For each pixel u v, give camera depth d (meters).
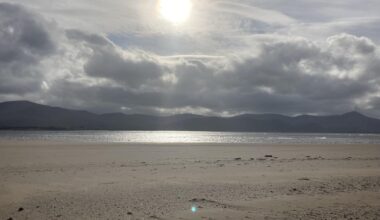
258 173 22.69
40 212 12.28
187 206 13.10
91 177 20.78
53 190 16.39
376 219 11.38
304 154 43.16
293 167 26.58
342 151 49.59
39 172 23.19
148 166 27.28
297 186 17.42
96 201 13.95
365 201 14.02
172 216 11.70
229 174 22.14
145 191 16.06
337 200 14.19
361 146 64.69
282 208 12.84
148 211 12.36
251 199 14.34
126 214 11.96
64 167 26.45
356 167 26.77
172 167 26.50
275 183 18.38
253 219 11.35
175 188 16.83
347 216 11.72
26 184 18.16
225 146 61.62
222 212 12.23
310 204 13.47
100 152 43.62
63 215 11.88
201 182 18.73
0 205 13.33
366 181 19.08
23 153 40.25
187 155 40.03
